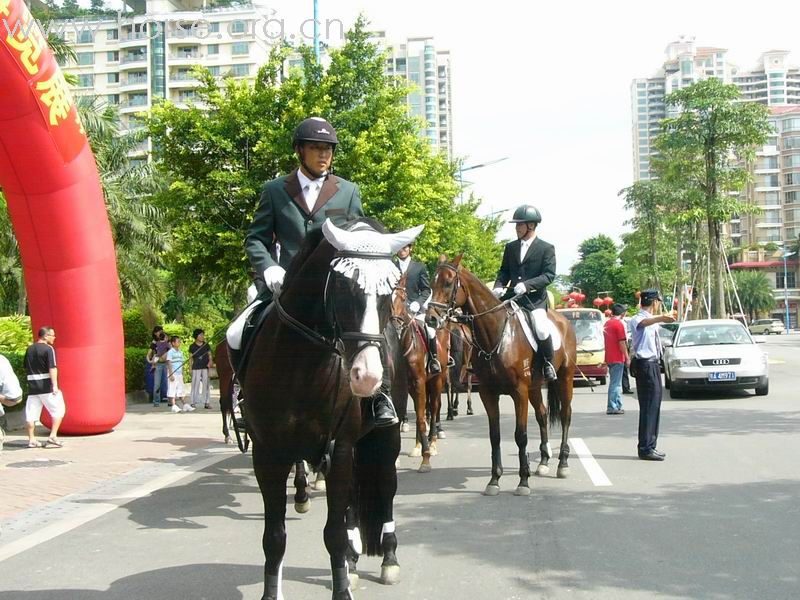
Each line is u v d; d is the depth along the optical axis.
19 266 26.92
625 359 15.50
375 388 3.84
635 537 6.20
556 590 5.00
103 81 88.31
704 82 31.77
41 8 23.02
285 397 4.35
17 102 10.30
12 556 6.14
